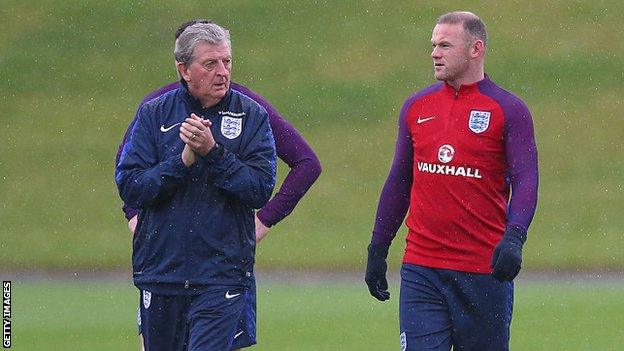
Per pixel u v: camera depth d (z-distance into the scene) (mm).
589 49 122062
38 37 124750
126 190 23031
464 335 25922
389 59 120812
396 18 129250
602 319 50500
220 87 23078
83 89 116250
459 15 25484
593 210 92188
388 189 26922
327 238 86062
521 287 65062
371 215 91938
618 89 114938
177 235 22984
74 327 47000
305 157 27969
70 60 121062
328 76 117938
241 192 22609
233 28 127812
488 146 25219
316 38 125500
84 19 127938
